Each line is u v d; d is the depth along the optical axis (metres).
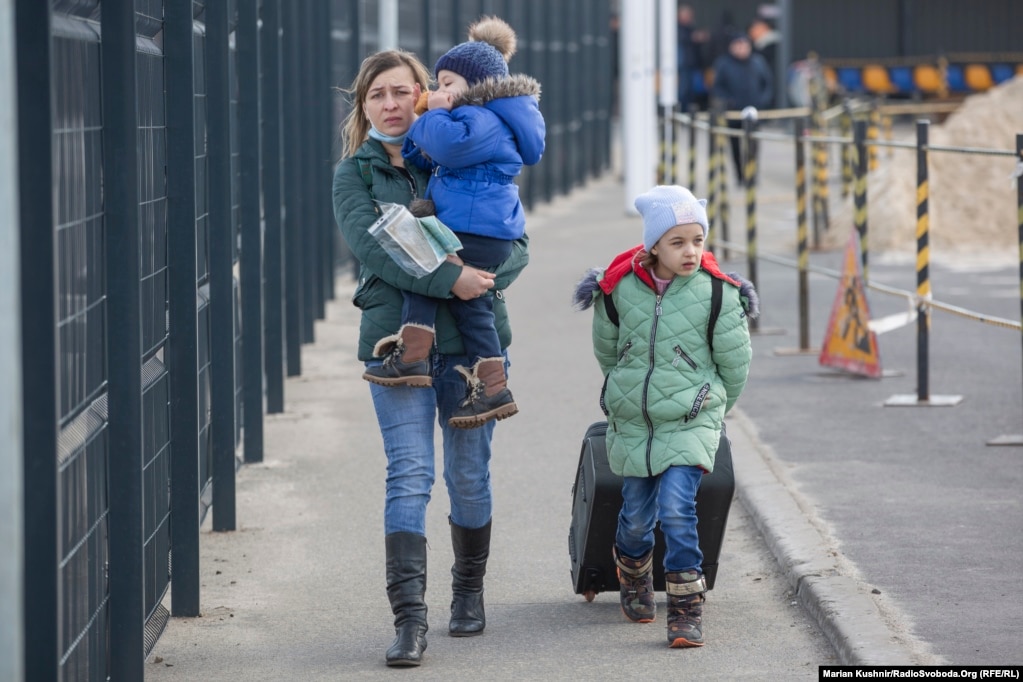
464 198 13.61
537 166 65.75
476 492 14.48
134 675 12.47
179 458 15.37
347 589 16.42
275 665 14.03
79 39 11.09
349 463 22.17
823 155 50.56
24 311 9.62
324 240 36.16
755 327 33.50
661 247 13.73
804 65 116.31
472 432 14.26
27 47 9.48
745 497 19.20
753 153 35.00
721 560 17.11
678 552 14.08
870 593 14.96
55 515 9.80
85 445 11.43
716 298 13.88
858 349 27.81
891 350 30.61
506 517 19.23
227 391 18.47
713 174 42.22
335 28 36.84
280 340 25.58
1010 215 48.50
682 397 13.86
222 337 18.34
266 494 20.47
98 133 11.73
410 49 48.44
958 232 48.25
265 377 25.78
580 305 14.16
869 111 65.12
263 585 16.58
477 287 13.45
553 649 14.30
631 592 14.99
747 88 71.69
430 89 14.19
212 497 18.69
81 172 11.18
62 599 10.70
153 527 14.38
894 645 13.40
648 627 14.95
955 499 18.83
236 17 21.67
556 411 25.62
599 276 14.16
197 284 16.42
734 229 54.47
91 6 11.55
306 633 14.98
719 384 14.09
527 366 29.88
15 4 9.41
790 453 21.66
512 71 61.97
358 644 14.63
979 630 13.82
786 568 16.19
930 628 13.91
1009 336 31.89
